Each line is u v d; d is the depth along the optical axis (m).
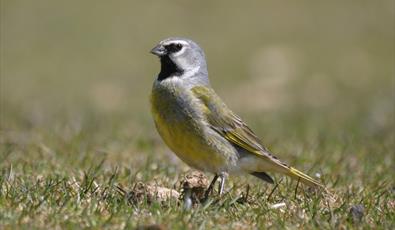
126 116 19.09
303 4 37.53
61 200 8.70
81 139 14.00
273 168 9.95
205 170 9.89
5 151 12.41
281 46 32.72
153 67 30.36
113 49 32.09
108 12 35.72
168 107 9.71
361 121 17.95
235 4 37.50
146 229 7.68
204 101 9.74
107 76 28.94
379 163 12.39
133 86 27.47
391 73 29.62
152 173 11.03
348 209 8.98
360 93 25.28
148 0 37.25
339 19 35.84
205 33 34.47
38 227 7.70
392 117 18.75
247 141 9.85
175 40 10.09
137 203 8.77
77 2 36.44
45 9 35.41
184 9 36.72
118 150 13.40
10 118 17.70
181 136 9.68
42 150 12.52
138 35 33.72
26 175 10.45
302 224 8.34
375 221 8.55
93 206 8.39
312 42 33.16
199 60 10.16
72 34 33.38
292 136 15.75
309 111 20.92
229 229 8.07
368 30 34.53
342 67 30.20
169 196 8.96
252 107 23.50
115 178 10.16
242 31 34.59
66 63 30.31
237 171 9.97
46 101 23.59
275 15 36.50
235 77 28.78
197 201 8.98
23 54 30.95
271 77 28.62
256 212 8.69
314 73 29.27
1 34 32.78
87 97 25.44
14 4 35.53
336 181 10.63
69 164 11.49
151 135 15.09
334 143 14.36
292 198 9.62
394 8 36.69
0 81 27.67
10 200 8.56
